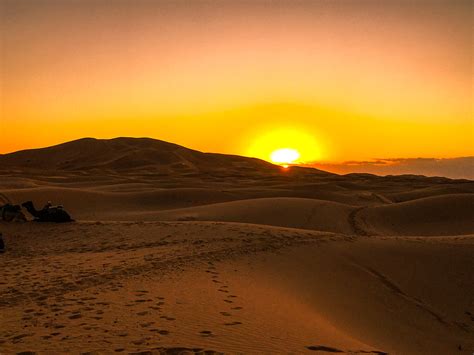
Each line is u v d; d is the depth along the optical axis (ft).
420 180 369.91
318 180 341.82
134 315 30.45
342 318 39.65
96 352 23.47
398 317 44.73
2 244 59.06
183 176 329.93
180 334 26.96
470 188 241.96
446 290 52.90
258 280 44.86
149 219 110.01
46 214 78.07
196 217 110.22
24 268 46.83
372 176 412.36
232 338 26.91
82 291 36.76
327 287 48.32
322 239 65.92
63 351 23.67
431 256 61.67
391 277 54.90
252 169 458.91
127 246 58.80
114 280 40.42
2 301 33.91
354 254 60.39
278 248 58.85
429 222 117.91
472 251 63.52
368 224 114.11
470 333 43.78
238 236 64.13
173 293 36.68
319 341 28.22
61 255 54.49
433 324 44.50
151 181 258.16
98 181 246.68
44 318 29.68
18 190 132.67
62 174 299.58
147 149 456.04
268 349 25.39
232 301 35.63
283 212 115.85
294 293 43.14
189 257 51.08
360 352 26.94
